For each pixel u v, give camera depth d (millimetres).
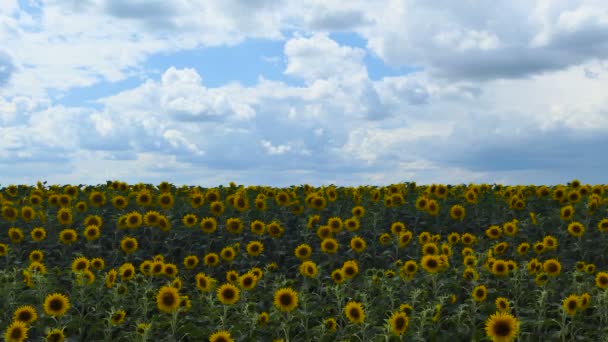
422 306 7820
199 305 8430
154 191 15625
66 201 13289
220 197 15172
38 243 12094
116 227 12945
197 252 12266
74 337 7477
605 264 11273
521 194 13945
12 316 7965
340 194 15867
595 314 7723
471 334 7391
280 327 7535
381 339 6836
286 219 13570
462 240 11242
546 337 7570
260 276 9336
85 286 8500
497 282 9266
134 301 8531
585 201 13328
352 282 9484
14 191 14703
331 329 7352
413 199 14727
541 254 11414
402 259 11586
